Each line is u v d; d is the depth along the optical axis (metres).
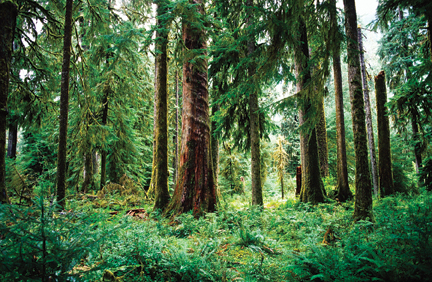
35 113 9.70
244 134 11.63
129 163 17.06
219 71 11.16
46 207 2.51
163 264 3.92
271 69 6.46
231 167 22.08
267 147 21.50
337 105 12.65
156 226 6.72
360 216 6.23
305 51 11.12
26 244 2.24
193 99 9.11
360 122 6.45
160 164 9.79
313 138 11.59
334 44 6.06
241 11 10.55
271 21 5.82
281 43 6.16
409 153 17.98
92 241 2.64
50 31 8.80
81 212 2.85
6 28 5.62
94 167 18.70
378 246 4.23
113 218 7.98
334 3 5.96
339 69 12.71
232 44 8.61
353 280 3.20
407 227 4.45
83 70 9.64
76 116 12.11
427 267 3.12
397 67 15.34
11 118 9.73
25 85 8.78
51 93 9.87
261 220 7.47
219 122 11.84
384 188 12.66
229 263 4.65
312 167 11.41
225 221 7.46
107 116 14.95
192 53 8.61
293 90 17.62
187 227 6.77
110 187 13.14
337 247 4.57
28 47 8.76
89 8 9.55
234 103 10.30
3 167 5.41
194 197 8.46
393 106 9.15
